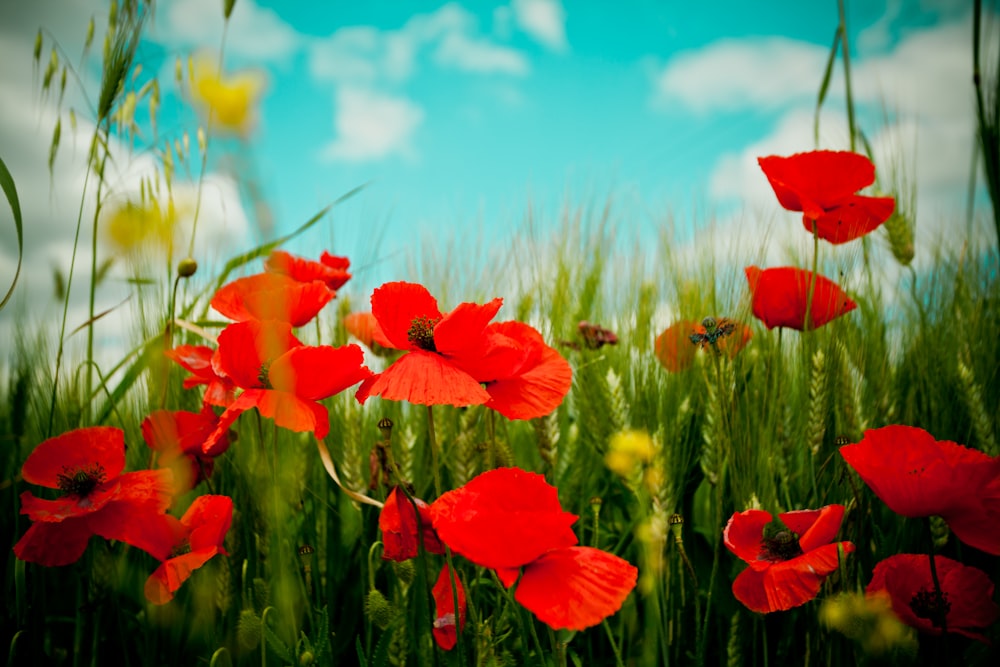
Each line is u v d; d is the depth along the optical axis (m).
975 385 0.56
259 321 0.46
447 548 0.38
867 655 0.42
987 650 0.44
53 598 0.56
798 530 0.45
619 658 0.42
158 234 0.53
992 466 0.39
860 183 0.53
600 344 0.63
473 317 0.42
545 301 0.69
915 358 0.64
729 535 0.45
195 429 0.50
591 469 0.60
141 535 0.45
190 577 0.49
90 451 0.48
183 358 0.49
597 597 0.36
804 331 0.55
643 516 0.46
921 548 0.51
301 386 0.43
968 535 0.41
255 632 0.42
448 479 0.58
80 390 0.57
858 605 0.41
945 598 0.44
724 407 0.51
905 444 0.42
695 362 0.60
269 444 0.50
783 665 0.48
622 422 0.52
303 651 0.44
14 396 0.56
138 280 0.57
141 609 0.53
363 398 0.44
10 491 0.57
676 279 0.66
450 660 0.43
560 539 0.36
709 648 0.50
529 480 0.39
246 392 0.43
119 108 0.57
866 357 0.61
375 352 0.61
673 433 0.55
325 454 0.46
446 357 0.44
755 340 0.65
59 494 0.53
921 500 0.41
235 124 0.28
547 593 0.36
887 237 0.69
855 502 0.47
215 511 0.46
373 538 0.53
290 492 0.50
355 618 0.52
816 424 0.50
